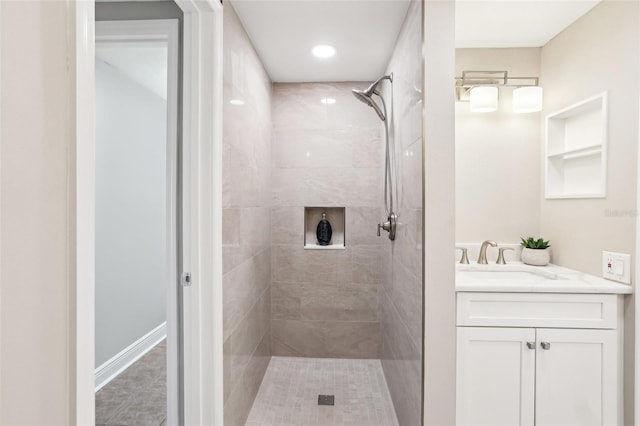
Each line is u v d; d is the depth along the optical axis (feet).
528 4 5.40
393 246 7.38
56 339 1.97
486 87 6.12
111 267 9.14
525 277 6.07
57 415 1.98
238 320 6.20
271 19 6.21
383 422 6.84
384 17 6.15
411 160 5.59
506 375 5.01
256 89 7.52
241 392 6.45
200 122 4.89
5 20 1.67
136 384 8.52
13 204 1.72
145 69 9.37
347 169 9.50
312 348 9.66
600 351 4.97
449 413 4.84
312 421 6.86
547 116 6.10
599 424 4.98
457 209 6.38
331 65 8.34
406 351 5.98
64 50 2.01
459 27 5.98
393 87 7.35
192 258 4.91
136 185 10.28
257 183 7.70
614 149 5.15
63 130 2.02
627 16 4.93
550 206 6.12
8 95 1.69
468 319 4.99
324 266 9.59
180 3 4.59
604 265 5.26
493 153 6.32
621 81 5.04
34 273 1.84
